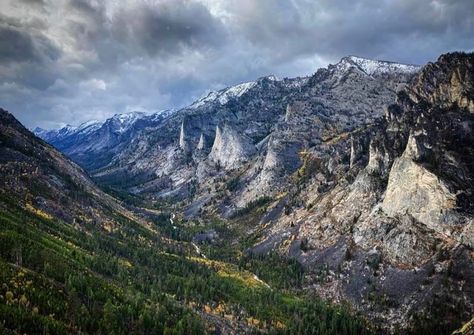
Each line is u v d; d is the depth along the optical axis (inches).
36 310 7691.9
